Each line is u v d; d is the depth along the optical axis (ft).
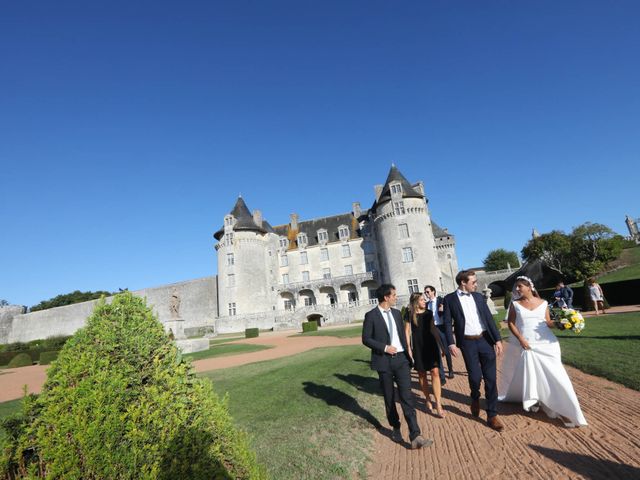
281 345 72.02
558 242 133.18
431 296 29.27
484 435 16.26
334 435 17.47
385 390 17.13
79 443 7.20
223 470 8.34
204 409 9.04
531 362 17.42
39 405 8.02
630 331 34.60
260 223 190.19
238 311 168.04
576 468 12.29
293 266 190.19
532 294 18.29
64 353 8.41
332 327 125.49
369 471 14.14
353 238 184.65
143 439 7.70
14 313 252.42
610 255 120.78
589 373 23.02
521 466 13.01
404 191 153.79
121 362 8.48
